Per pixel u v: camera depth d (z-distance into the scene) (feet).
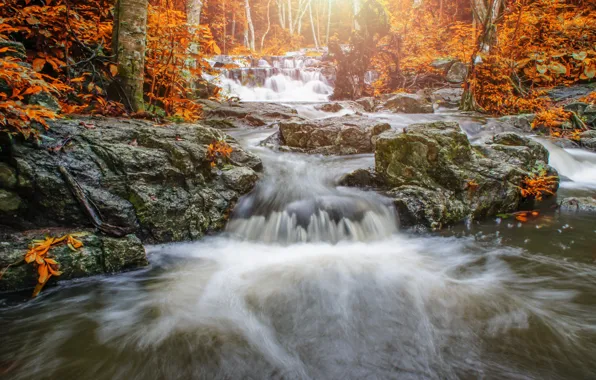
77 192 10.25
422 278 10.18
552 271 10.39
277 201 14.35
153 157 11.97
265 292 9.46
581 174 21.85
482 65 34.91
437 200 13.99
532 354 6.88
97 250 9.78
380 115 31.68
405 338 7.50
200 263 11.19
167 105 20.66
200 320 8.18
